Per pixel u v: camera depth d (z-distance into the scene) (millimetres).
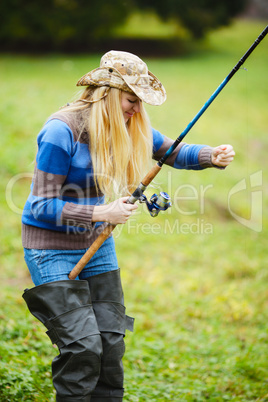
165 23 84188
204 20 81750
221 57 79812
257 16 111375
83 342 9273
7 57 69750
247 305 19297
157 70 67688
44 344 14531
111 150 9891
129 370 14203
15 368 12453
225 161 10391
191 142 39188
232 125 46312
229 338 17156
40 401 11406
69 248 9938
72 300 9531
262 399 12938
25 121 36500
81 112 9734
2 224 23953
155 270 22438
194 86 59875
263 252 25375
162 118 42969
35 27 72500
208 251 24953
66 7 73438
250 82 65188
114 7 74625
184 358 15508
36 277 9930
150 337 16781
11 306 16844
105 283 10430
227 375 14461
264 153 41156
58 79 55625
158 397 12867
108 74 9625
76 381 9234
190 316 18984
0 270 20391
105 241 10578
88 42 78812
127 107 9797
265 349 15766
